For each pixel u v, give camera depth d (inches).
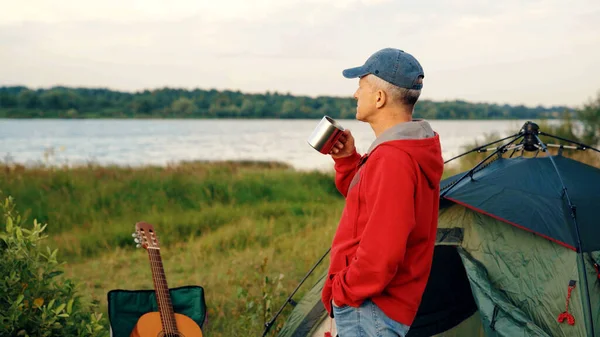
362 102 85.1
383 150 78.7
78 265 260.7
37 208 354.9
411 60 83.0
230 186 448.8
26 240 123.7
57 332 117.3
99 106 6879.9
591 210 115.6
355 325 83.0
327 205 423.2
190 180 459.2
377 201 76.2
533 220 115.5
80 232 316.8
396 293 81.7
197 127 4355.3
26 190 388.5
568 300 106.9
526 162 133.6
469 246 128.2
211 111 7101.4
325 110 7081.7
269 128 4261.8
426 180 80.1
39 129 3511.3
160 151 1583.4
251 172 540.1
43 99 6702.8
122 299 125.6
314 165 1044.5
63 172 457.7
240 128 4195.4
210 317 185.2
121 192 410.9
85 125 4618.6
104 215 355.9
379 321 81.3
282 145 1980.8
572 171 128.3
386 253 75.0
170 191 423.8
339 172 97.7
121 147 1765.5
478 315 149.6
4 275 117.3
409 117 84.4
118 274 245.8
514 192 124.1
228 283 220.5
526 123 143.0
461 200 127.3
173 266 258.5
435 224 86.5
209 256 277.1
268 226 337.4
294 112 7091.5
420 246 83.1
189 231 337.4
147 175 478.3
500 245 122.1
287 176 514.3
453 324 146.8
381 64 82.5
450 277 142.0
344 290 80.8
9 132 2989.7
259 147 1839.3
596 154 493.7
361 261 76.8
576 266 107.1
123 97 6939.0
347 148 96.1
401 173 76.1
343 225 86.0
